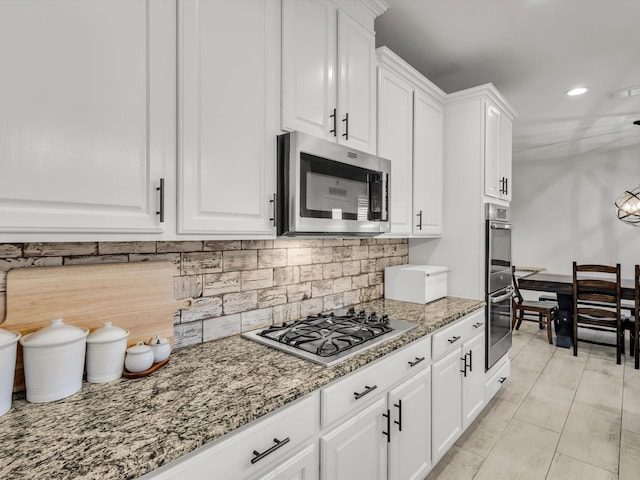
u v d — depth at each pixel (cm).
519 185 613
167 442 77
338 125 163
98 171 90
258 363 125
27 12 79
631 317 399
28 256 104
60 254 110
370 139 184
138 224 98
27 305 102
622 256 523
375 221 178
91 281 113
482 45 235
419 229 230
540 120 383
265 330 159
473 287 250
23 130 79
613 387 303
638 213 424
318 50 154
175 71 106
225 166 118
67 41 85
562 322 411
